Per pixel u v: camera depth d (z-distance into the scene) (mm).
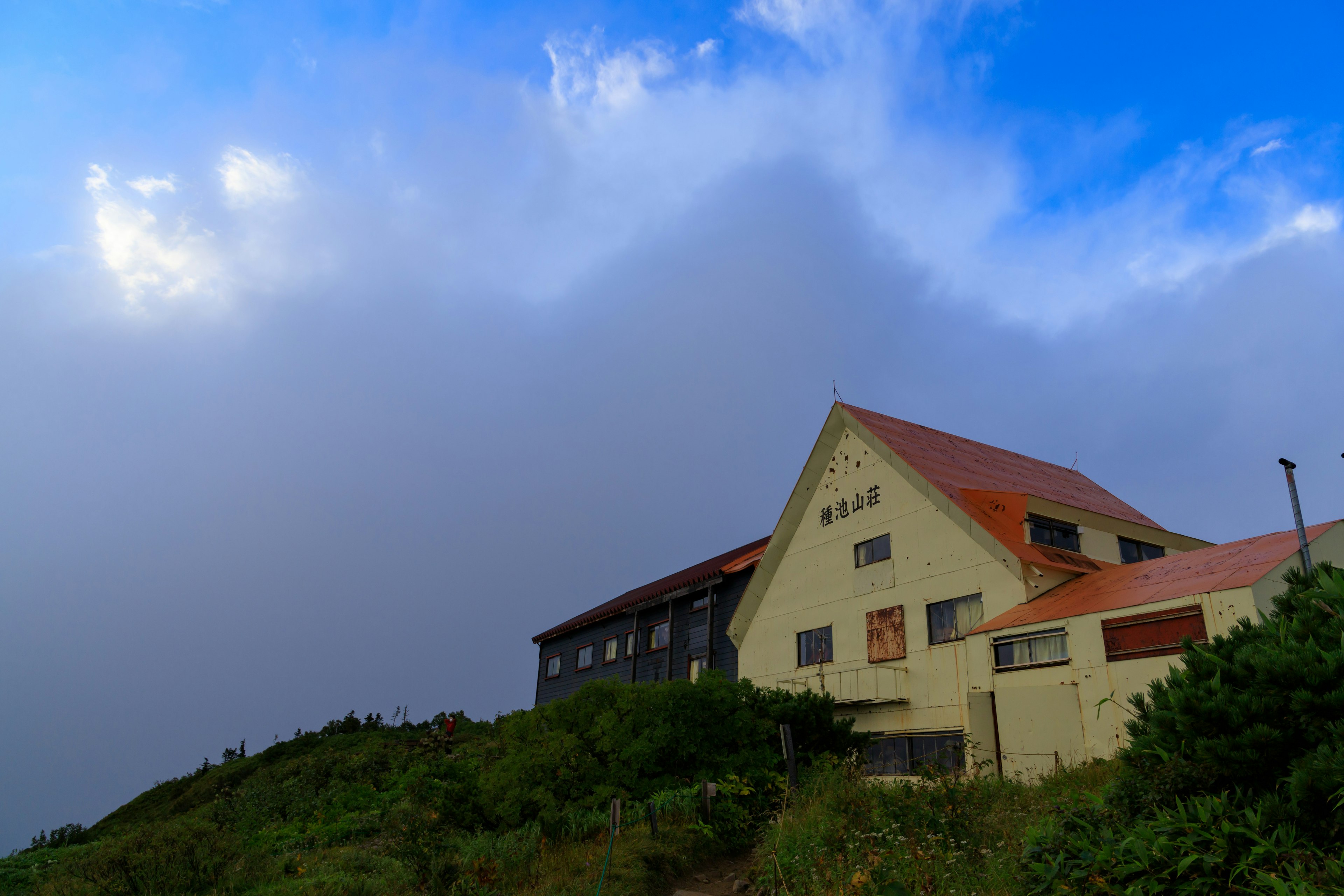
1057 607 14875
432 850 10102
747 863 10578
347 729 40875
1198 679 6117
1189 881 5020
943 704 16812
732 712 14062
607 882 9141
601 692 14281
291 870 10992
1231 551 13930
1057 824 6660
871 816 9234
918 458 20047
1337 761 4836
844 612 20547
